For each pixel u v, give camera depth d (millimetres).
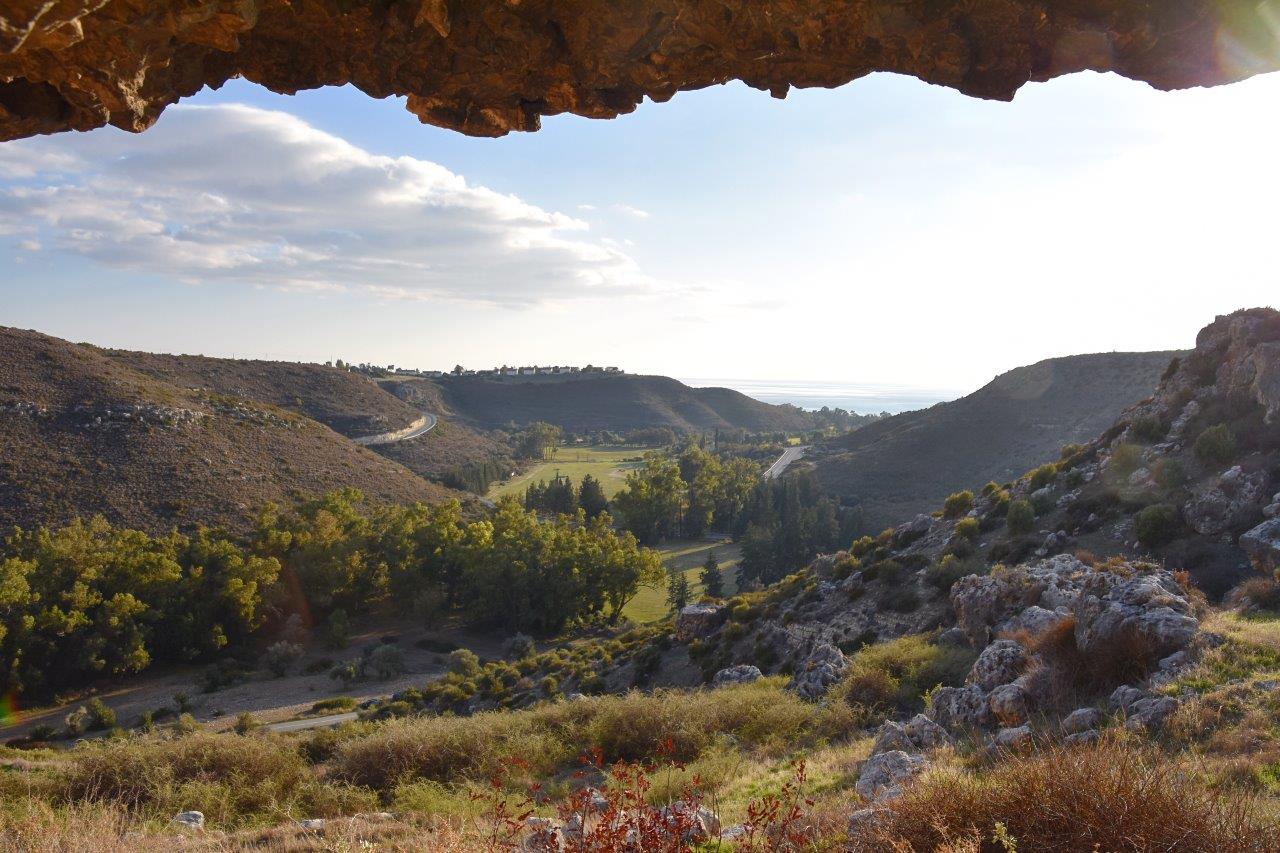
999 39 4082
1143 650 11516
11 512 77750
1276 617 14906
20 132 3760
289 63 4082
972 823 5281
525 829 6539
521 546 77188
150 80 3719
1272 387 28297
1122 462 31562
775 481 132125
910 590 31328
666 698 19500
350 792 14672
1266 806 5777
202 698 55625
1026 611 17594
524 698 40531
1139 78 4270
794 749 14695
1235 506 24688
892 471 130250
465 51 4078
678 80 4395
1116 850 4891
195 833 10883
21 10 2480
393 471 125000
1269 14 3754
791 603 35688
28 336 111938
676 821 5664
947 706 13000
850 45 4105
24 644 56094
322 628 74000
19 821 9438
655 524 117062
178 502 87375
